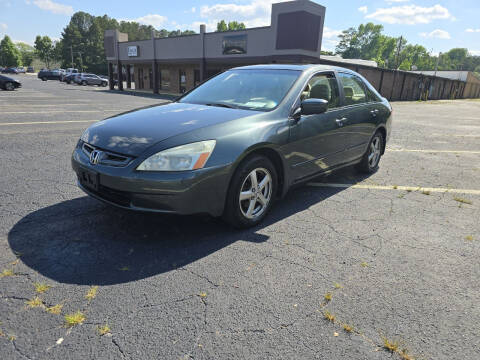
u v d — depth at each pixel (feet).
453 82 174.91
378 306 7.18
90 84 137.08
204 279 7.89
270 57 77.20
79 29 376.07
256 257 8.93
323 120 12.45
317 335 6.32
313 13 71.51
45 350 5.77
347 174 17.30
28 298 7.02
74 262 8.38
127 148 8.88
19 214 10.91
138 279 7.80
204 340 6.10
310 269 8.46
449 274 8.50
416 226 11.25
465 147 26.09
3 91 71.41
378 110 16.35
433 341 6.28
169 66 111.86
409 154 22.75
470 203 13.58
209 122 9.78
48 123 28.94
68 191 13.07
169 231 10.16
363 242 9.98
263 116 10.59
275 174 10.88
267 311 6.91
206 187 8.93
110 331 6.23
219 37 86.63
